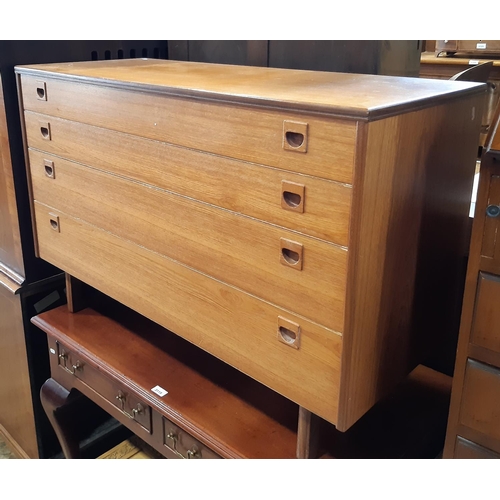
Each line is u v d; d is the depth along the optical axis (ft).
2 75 4.89
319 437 3.97
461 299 4.47
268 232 3.15
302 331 3.15
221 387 4.44
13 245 5.52
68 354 5.10
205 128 3.30
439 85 3.42
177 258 3.80
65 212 4.67
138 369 4.64
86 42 5.34
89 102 4.06
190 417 4.12
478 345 3.14
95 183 4.26
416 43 4.98
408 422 4.20
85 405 6.19
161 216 3.80
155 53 5.91
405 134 2.87
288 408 4.22
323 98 2.86
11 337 5.96
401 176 2.94
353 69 4.64
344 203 2.74
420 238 3.29
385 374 3.39
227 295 3.53
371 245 2.88
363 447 3.93
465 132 3.44
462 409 3.31
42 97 4.49
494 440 3.23
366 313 3.01
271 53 5.08
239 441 3.92
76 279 5.31
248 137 3.08
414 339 3.60
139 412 4.54
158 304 4.08
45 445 6.28
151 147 3.69
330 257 2.89
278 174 2.99
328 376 3.10
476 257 3.02
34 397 5.99
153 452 6.48
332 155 2.73
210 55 5.55
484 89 3.52
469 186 3.70
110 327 5.21
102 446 6.48
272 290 3.24
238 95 3.03
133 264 4.17
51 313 5.43
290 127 2.85
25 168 5.12
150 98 3.58
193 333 3.87
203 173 3.41
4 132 5.10
